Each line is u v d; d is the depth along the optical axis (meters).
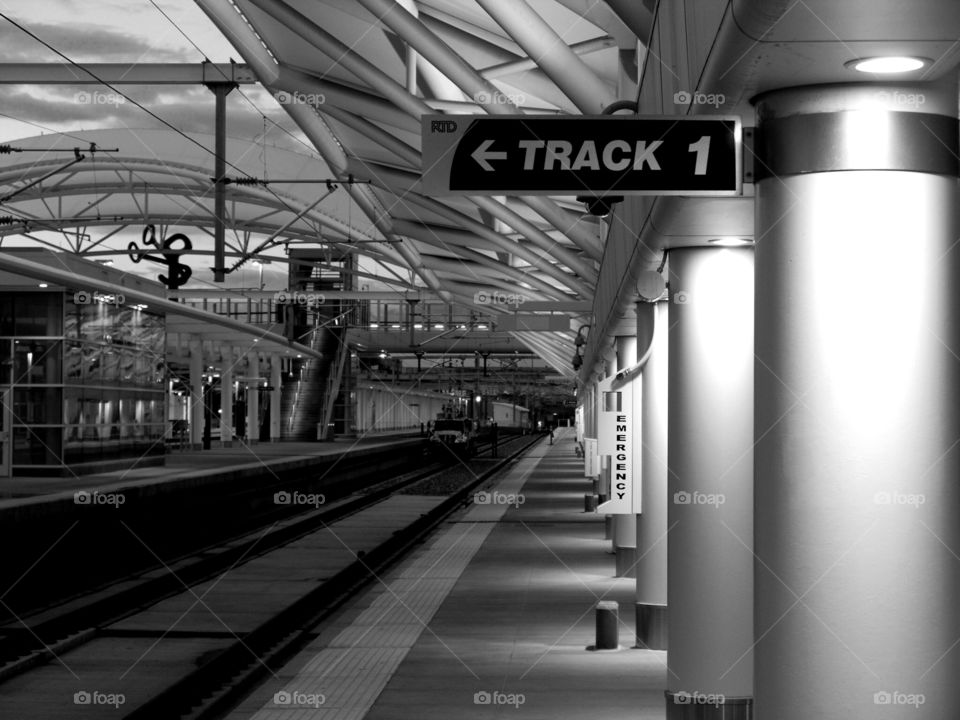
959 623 5.17
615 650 12.38
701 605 9.18
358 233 48.62
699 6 5.45
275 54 20.25
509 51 18.25
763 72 5.09
